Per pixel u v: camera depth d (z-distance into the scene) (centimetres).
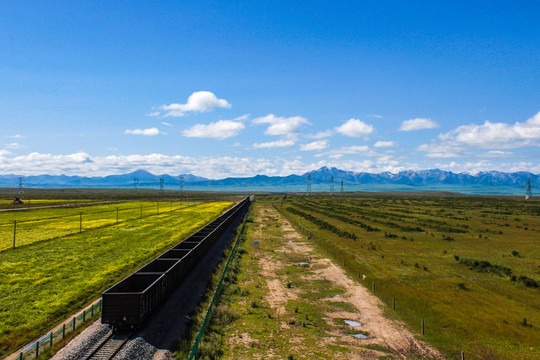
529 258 5641
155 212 13475
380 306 3709
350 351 2662
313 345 2744
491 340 2858
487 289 4100
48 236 7262
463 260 5378
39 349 2297
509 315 3341
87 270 4497
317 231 8812
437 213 13475
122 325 2512
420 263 5334
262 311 3459
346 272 5016
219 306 3434
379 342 2842
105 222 9931
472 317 3294
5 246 6056
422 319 3244
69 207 15012
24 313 3000
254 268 5181
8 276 4159
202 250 5275
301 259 5809
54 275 4234
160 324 2722
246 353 2528
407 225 9800
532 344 2777
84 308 3247
